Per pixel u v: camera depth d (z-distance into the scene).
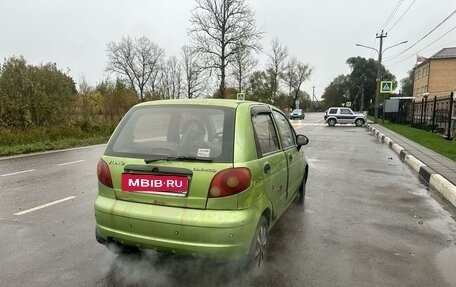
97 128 18.78
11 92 16.30
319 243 4.23
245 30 39.25
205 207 2.91
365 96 97.44
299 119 53.56
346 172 8.92
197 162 2.98
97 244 4.11
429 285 3.26
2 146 12.73
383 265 3.67
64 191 6.65
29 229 4.59
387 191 6.93
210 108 3.40
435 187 7.19
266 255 3.67
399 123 33.44
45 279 3.29
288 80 87.81
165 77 54.28
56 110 17.75
